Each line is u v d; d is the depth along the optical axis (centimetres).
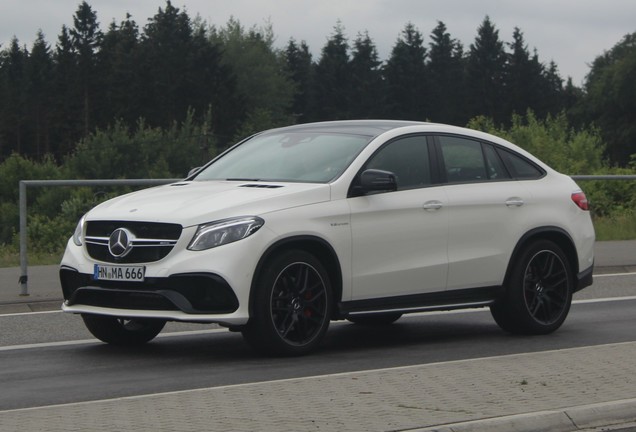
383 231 1152
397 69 18650
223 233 1049
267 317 1066
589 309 1552
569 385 898
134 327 1213
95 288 1081
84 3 16700
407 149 1213
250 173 1200
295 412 786
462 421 761
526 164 1324
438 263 1199
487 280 1248
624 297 1698
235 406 807
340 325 1394
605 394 862
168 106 15888
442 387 883
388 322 1410
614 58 18138
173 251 1048
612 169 4403
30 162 8956
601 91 15850
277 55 18075
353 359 1102
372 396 845
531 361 1012
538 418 784
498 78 18488
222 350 1169
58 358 1122
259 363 1071
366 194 1148
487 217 1246
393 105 18638
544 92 18338
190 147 11281
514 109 18312
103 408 802
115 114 16125
